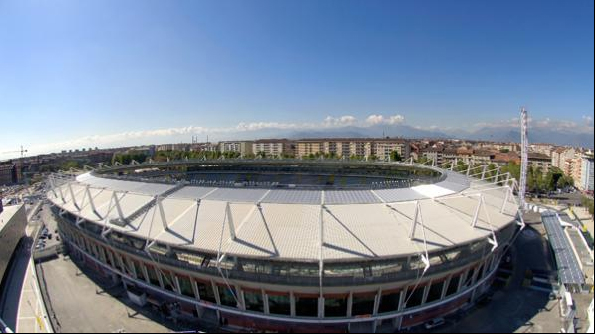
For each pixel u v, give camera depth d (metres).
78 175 98.00
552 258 67.88
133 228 51.34
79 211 62.69
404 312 44.97
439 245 43.81
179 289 49.47
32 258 68.25
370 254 41.44
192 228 48.78
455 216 51.84
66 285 58.88
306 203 53.19
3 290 57.81
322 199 54.94
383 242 43.81
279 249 42.41
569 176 158.75
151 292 53.38
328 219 48.44
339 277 41.16
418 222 48.88
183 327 46.59
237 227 47.75
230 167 129.12
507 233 56.25
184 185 68.50
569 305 48.22
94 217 58.28
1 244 64.44
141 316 49.22
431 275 43.53
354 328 45.47
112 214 57.91
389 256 41.34
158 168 123.25
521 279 59.22
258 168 127.81
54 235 88.25
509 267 63.69
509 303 51.66
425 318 47.16
